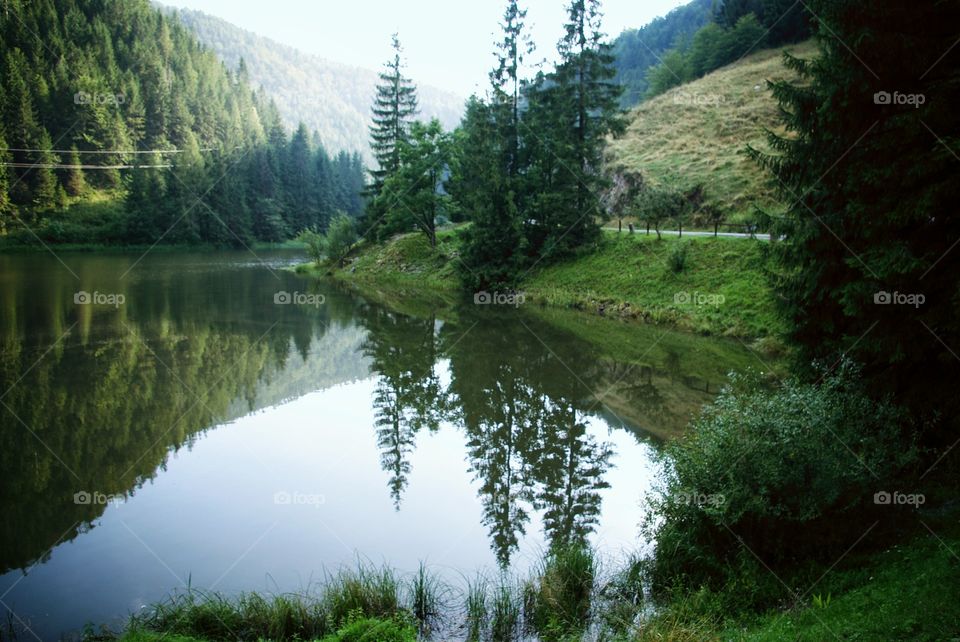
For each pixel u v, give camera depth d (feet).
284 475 41.16
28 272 156.56
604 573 27.94
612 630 23.40
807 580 24.35
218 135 371.76
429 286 155.02
